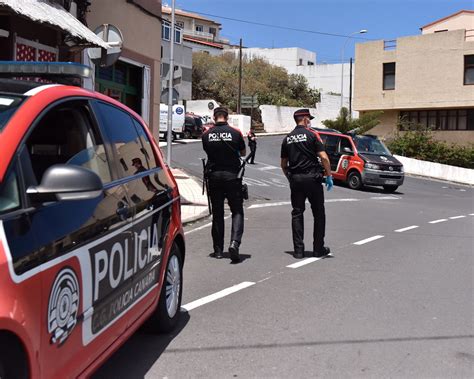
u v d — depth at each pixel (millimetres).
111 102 4008
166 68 18703
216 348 4465
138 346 4477
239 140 7395
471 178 28672
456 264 7719
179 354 4332
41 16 7375
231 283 6477
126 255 3572
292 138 7672
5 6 6668
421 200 17594
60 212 2803
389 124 37625
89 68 3508
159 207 4391
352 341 4652
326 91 70375
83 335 2943
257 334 4797
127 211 3611
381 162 19672
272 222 11508
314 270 7180
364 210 13914
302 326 5012
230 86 57812
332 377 3934
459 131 34906
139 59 14039
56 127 3256
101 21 12055
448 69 34250
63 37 9898
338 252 8422
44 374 2523
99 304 3145
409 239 9711
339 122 35031
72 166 2662
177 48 45844
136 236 3781
